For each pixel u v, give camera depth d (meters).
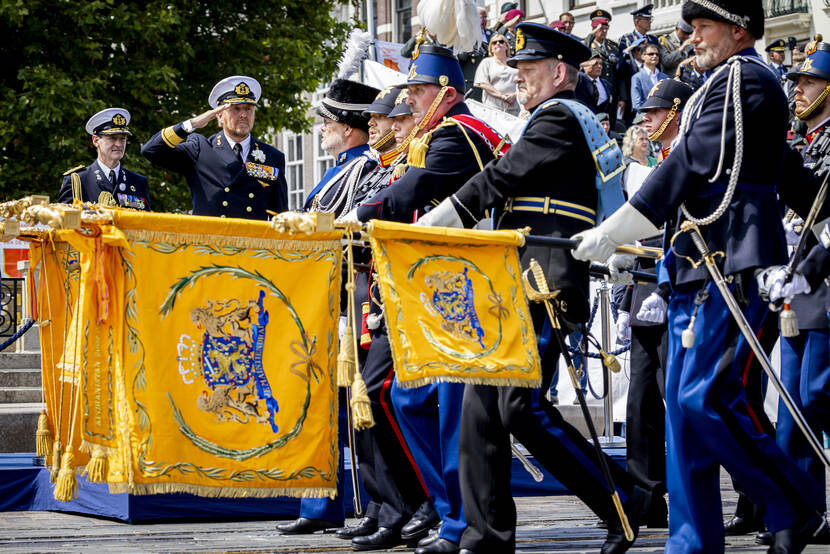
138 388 11.41
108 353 11.54
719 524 12.47
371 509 17.00
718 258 12.00
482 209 13.57
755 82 12.02
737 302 11.98
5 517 19.64
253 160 21.81
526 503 21.39
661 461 17.70
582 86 31.94
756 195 12.06
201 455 11.62
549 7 67.06
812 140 17.53
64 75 54.84
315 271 12.16
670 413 12.52
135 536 17.23
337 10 81.25
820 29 59.19
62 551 15.47
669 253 12.52
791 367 16.78
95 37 56.91
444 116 16.25
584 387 30.52
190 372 11.65
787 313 11.88
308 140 86.62
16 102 54.38
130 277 11.46
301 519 17.59
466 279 12.52
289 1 64.69
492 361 12.36
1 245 38.44
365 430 17.08
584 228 13.57
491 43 36.81
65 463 11.53
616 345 27.86
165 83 56.34
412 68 16.38
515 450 16.59
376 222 12.11
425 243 12.43
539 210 13.50
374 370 15.99
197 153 21.64
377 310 15.89
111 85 57.53
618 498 13.70
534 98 14.34
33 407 31.34
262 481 11.85
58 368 12.75
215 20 62.50
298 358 12.05
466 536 13.27
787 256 12.26
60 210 11.16
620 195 13.74
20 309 38.88
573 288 13.29
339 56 65.69
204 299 11.75
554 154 13.38
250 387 11.88
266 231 11.99
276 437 11.92
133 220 11.48
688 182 12.03
